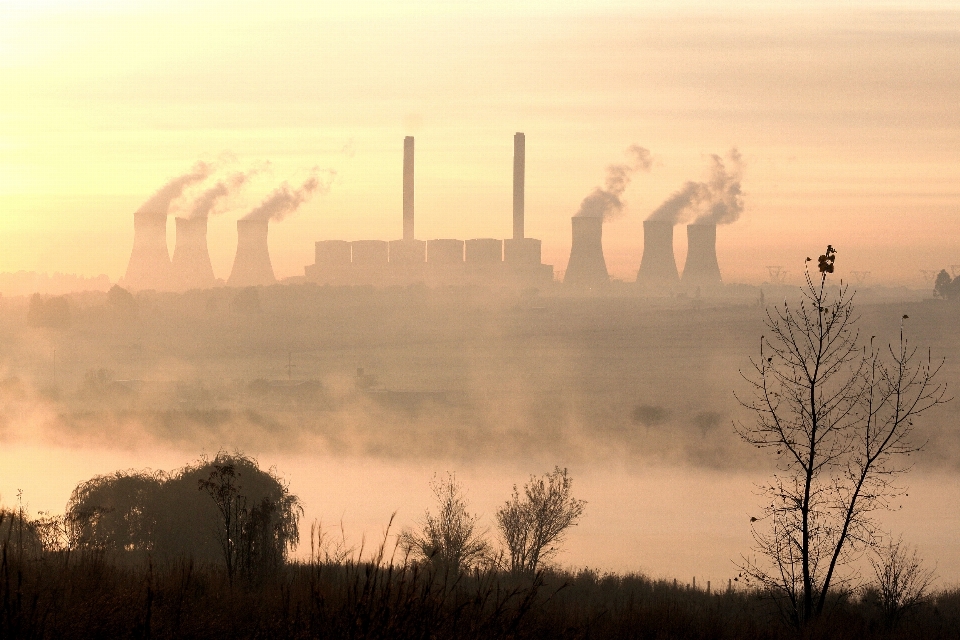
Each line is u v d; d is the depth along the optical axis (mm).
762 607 88375
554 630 48812
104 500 137000
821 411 75000
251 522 66062
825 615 75312
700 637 60188
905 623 82000
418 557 115562
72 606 41500
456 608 40062
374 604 39969
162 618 42156
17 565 46938
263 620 43094
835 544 76875
